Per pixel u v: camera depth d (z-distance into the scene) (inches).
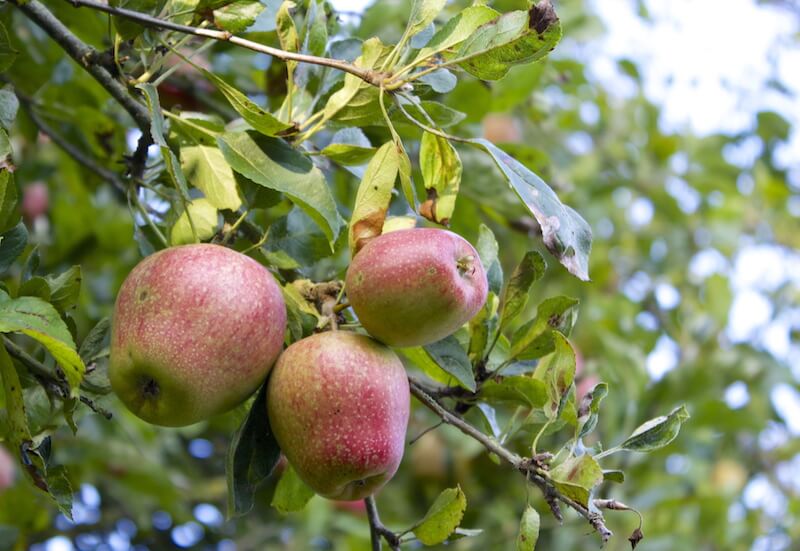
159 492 53.3
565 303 35.6
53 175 54.0
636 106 72.8
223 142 34.9
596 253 67.1
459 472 57.1
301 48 36.6
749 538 60.0
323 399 32.4
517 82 46.5
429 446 57.1
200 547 57.3
